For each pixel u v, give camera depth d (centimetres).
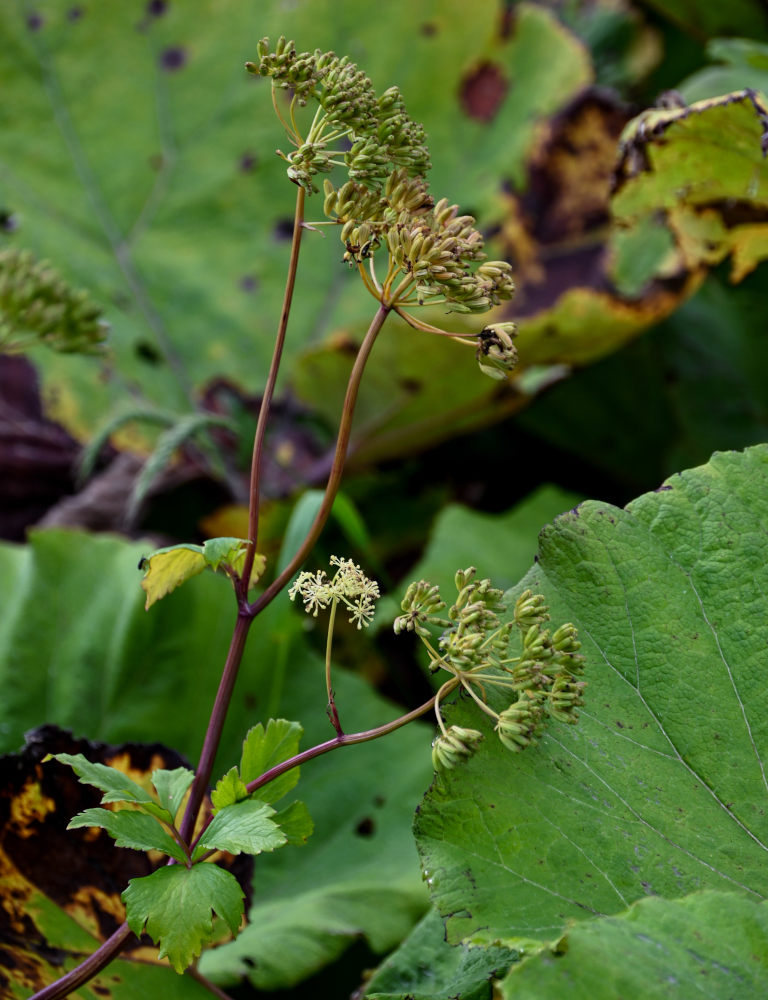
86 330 79
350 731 89
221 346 138
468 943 62
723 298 130
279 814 65
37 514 126
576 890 64
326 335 137
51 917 71
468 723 66
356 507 129
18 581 89
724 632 68
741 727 67
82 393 132
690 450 126
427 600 65
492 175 132
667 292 105
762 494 69
